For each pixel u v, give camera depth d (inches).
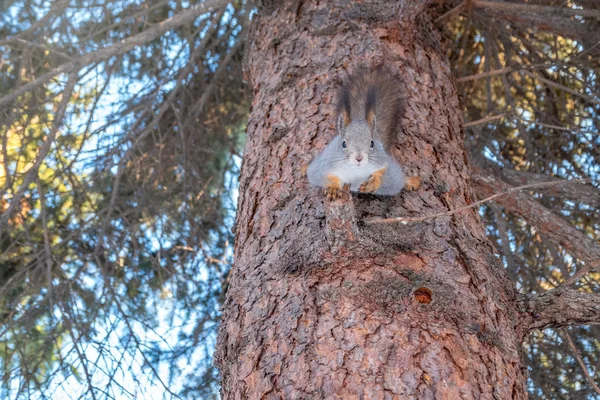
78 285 309.4
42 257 295.3
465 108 344.5
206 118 358.6
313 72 229.5
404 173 195.3
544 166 313.6
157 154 335.3
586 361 278.7
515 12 287.0
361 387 150.9
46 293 287.9
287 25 251.6
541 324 179.5
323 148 204.1
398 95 214.7
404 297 164.9
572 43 328.8
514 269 294.0
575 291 181.0
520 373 166.1
